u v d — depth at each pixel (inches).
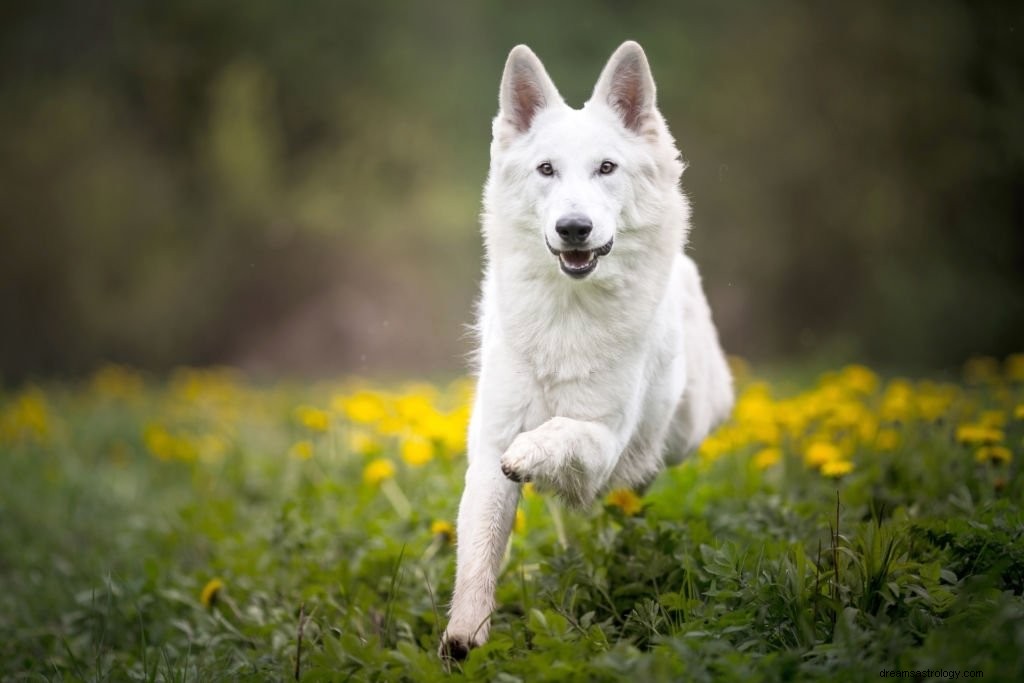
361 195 1282.0
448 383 871.1
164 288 1263.5
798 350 1251.2
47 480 485.7
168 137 1369.3
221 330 1306.6
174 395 711.1
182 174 1342.3
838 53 1251.2
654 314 267.4
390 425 393.1
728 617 213.8
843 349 1079.0
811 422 403.9
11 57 1331.2
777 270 1257.4
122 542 397.4
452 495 346.6
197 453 477.1
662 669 186.2
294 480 433.7
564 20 1295.5
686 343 313.7
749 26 1285.7
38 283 1278.3
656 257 270.4
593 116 272.5
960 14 1200.8
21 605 337.1
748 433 390.6
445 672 220.5
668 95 1253.1
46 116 1282.0
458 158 1282.0
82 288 1266.0
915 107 1217.4
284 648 259.6
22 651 305.4
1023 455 317.7
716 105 1253.7
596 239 252.5
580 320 258.2
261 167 1299.2
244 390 759.7
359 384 680.4
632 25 1300.4
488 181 284.2
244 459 482.6
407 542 298.7
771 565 236.1
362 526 343.0
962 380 669.9
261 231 1291.8
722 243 1245.7
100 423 626.5
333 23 1341.0
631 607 255.3
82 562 376.5
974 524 238.4
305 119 1357.0
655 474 303.9
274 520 346.9
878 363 1154.0
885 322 1197.1
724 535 284.7
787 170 1250.0
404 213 1253.7
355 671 227.9
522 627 239.8
